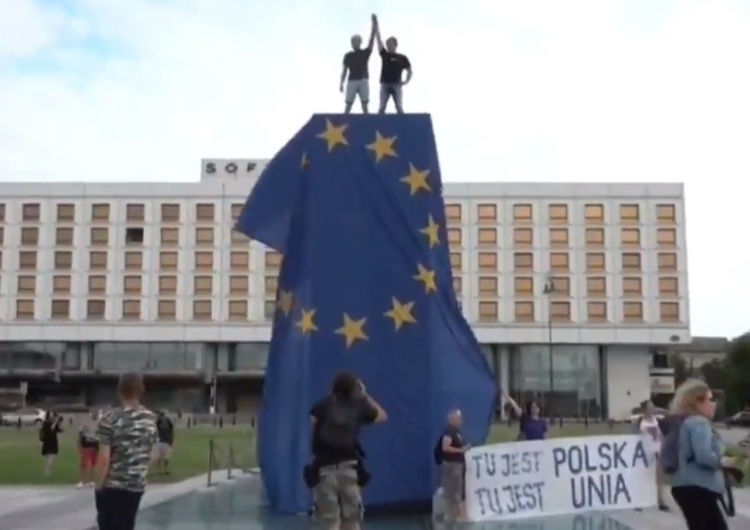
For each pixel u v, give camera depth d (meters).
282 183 17.05
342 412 9.47
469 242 93.06
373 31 17.28
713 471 8.00
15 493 19.48
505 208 93.38
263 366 93.81
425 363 15.59
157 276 92.62
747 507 17.16
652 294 92.44
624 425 78.19
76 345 93.75
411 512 15.05
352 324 15.60
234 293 92.38
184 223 93.12
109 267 92.75
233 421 80.88
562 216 93.38
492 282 92.75
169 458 27.45
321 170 16.20
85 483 20.88
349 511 9.30
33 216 93.38
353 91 17.03
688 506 8.03
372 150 16.36
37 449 38.00
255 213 16.98
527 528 13.39
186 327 92.06
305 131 16.91
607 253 93.00
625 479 14.66
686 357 136.88
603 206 93.44
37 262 92.94
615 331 92.19
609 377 93.56
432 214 16.33
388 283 15.84
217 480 23.23
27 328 92.25
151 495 18.98
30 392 95.88
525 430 17.95
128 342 93.25
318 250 15.88
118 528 7.64
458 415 14.47
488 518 14.16
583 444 14.63
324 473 9.32
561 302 92.44
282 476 15.50
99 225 93.12
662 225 93.06
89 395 95.75
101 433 7.72
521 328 92.12
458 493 14.30
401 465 15.13
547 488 14.45
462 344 16.23
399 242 16.03
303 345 15.56
